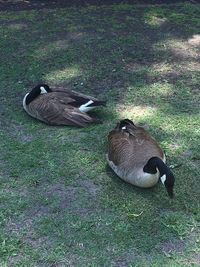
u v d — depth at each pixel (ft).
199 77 16.14
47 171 12.48
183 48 17.79
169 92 15.37
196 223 11.11
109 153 12.33
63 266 10.29
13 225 11.12
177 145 13.26
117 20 19.67
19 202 11.63
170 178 11.26
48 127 13.93
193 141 13.39
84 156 12.90
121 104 14.83
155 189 11.91
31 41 18.15
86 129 13.76
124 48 17.66
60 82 15.85
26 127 13.94
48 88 14.39
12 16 20.13
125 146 12.07
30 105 14.11
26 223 11.16
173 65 16.78
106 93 15.31
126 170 11.85
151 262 10.33
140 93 15.30
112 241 10.73
